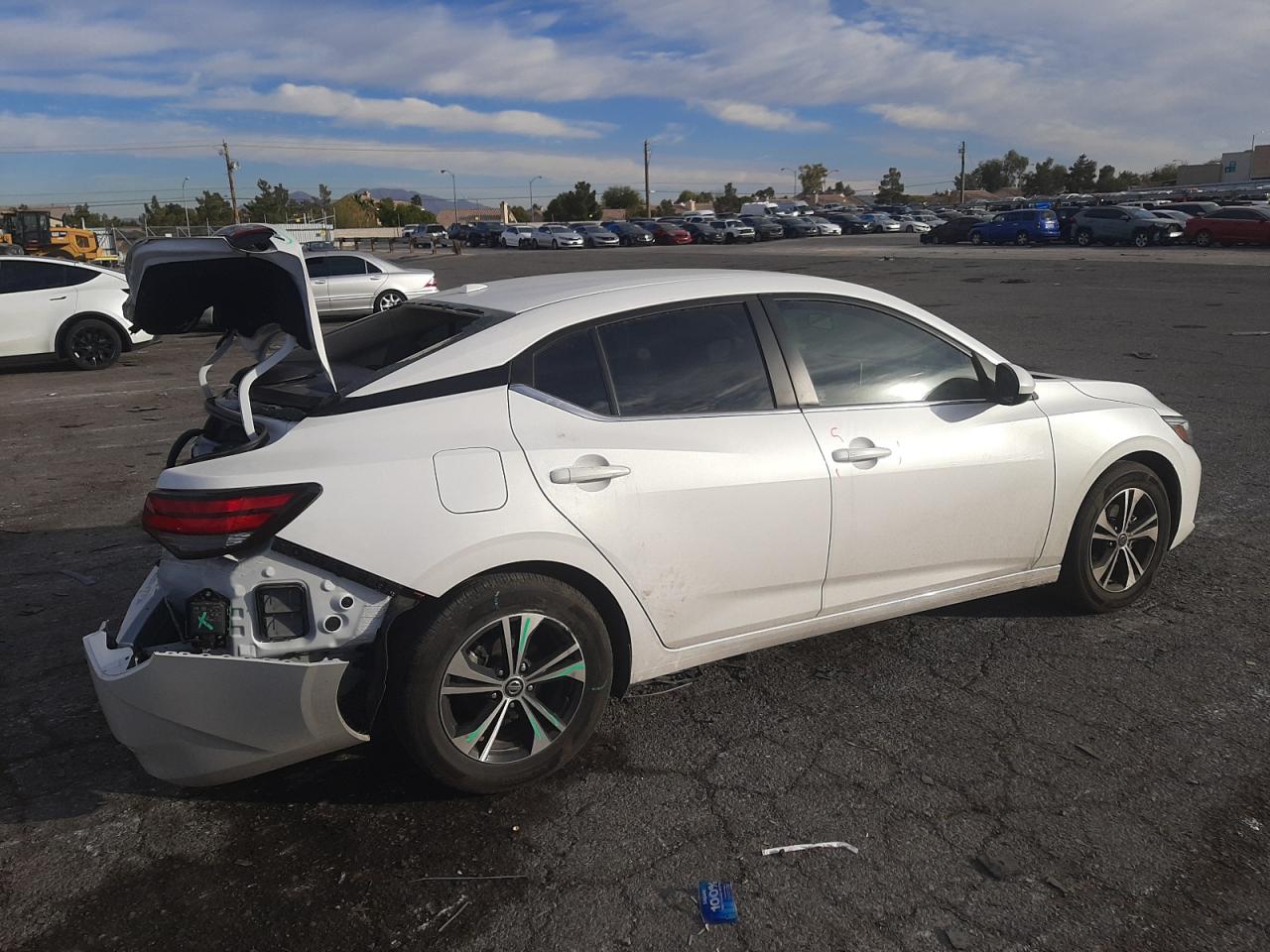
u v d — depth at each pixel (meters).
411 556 2.80
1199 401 8.96
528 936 2.50
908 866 2.74
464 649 2.92
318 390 3.11
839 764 3.24
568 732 3.13
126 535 5.82
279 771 3.27
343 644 2.80
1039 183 139.62
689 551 3.24
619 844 2.86
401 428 2.92
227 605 2.76
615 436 3.14
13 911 2.62
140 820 3.02
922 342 3.84
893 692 3.72
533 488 2.96
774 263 33.56
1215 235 34.25
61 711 3.70
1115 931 2.48
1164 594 4.62
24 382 11.91
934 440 3.71
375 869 2.77
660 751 3.35
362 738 2.93
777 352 3.50
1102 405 4.29
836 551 3.54
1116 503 4.31
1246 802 3.00
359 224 89.94
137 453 7.98
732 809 3.01
